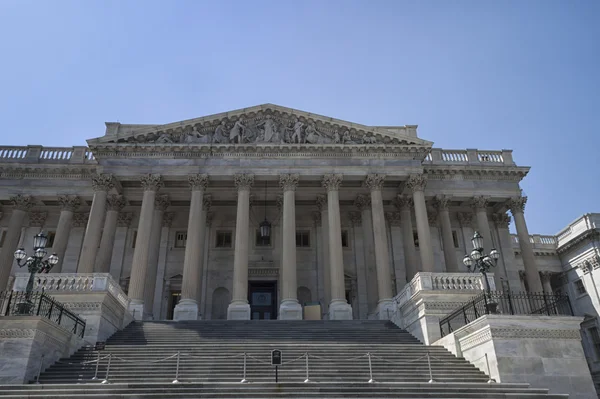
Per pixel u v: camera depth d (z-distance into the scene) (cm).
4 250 4331
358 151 4325
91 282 2900
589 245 5206
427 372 2183
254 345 2555
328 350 2497
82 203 4688
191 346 2533
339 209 4566
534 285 4381
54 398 1692
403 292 3350
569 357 2114
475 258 2542
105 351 2417
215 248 4838
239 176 4194
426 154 4375
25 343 2039
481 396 1820
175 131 4356
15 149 4697
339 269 3944
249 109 4431
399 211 4759
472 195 4703
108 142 4203
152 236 4403
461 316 2802
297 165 4272
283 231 4078
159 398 1706
